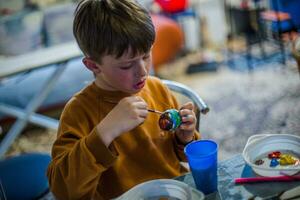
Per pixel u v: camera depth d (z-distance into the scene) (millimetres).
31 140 3006
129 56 892
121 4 907
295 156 913
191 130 1018
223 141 2490
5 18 3420
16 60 2371
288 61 3369
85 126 995
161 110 1128
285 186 816
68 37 3408
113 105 1024
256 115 2703
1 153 2539
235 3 4148
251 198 799
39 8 3580
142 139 1059
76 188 861
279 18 3340
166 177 1066
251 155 922
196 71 3641
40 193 1625
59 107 3076
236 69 3510
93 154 846
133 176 1043
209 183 828
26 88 2994
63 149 918
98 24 884
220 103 2969
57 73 2463
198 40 4164
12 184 1651
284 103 2770
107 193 1036
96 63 943
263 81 3162
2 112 2805
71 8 3512
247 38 4008
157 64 3379
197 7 4164
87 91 1035
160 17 3633
